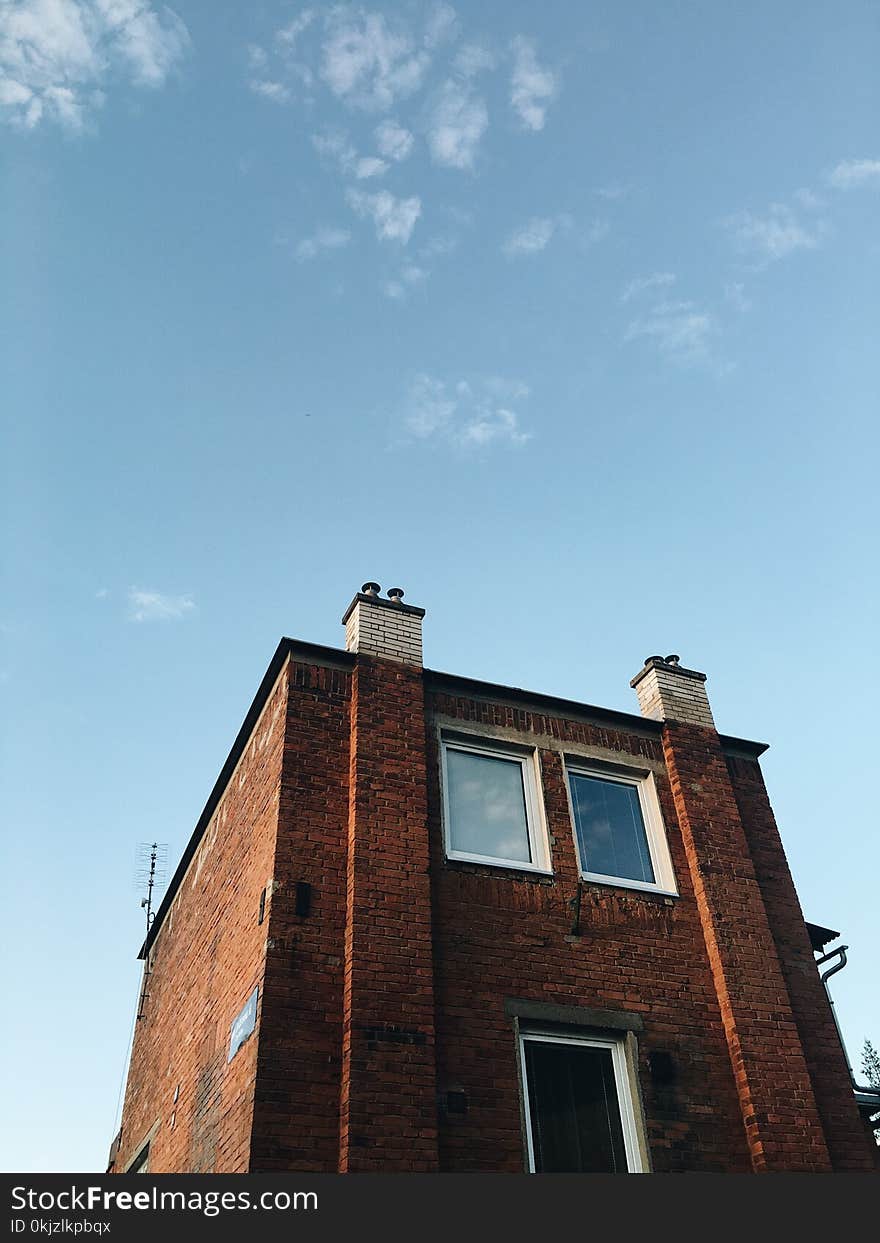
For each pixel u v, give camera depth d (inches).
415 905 352.8
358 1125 298.7
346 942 339.3
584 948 383.9
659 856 433.7
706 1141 355.9
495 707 438.9
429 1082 316.8
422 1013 329.7
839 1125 380.8
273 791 378.6
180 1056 466.9
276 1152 293.1
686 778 454.9
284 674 406.9
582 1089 354.9
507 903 381.1
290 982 324.8
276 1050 310.0
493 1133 323.6
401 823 370.3
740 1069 374.6
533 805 422.6
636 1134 349.4
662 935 403.5
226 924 417.4
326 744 387.2
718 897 419.5
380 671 411.8
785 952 425.1
